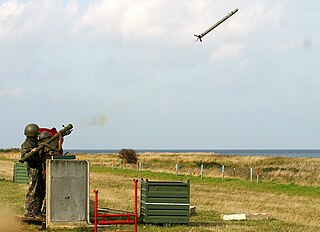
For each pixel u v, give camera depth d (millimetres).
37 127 22484
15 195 32469
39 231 20141
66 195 20688
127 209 27297
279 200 34625
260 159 77062
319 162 70562
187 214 22234
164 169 67000
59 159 20891
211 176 53844
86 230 20312
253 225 23156
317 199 35344
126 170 65875
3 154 121375
